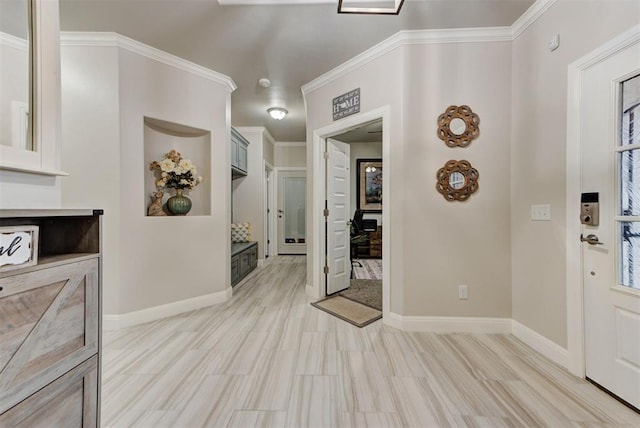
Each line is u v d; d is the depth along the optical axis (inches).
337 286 129.3
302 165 235.8
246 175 195.0
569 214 64.6
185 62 102.2
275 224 234.1
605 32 56.6
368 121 97.6
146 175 101.4
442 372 64.9
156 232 97.3
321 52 96.3
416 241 87.0
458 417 51.1
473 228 85.4
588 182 60.8
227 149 118.2
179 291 103.0
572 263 64.1
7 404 29.9
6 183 37.3
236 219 197.5
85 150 87.0
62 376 35.7
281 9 76.0
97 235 41.0
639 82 52.6
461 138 84.1
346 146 135.5
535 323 75.2
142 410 52.8
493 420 50.3
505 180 84.0
